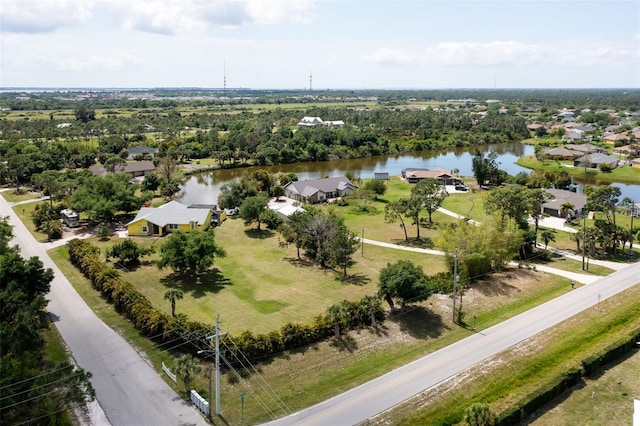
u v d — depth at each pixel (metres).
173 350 43.03
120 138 171.62
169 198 109.00
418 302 52.41
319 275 62.78
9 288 42.28
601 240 70.94
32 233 79.00
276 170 153.38
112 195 85.19
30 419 29.47
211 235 62.50
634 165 151.25
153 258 67.44
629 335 45.25
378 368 41.25
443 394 37.34
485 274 60.88
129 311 48.25
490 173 125.62
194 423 33.88
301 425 33.88
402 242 77.38
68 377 31.44
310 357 42.22
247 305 53.44
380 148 188.75
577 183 134.38
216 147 169.75
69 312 50.16
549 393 36.78
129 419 34.03
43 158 126.69
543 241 77.38
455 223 81.81
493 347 44.59
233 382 38.56
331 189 111.00
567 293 57.34
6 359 31.53
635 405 36.16
